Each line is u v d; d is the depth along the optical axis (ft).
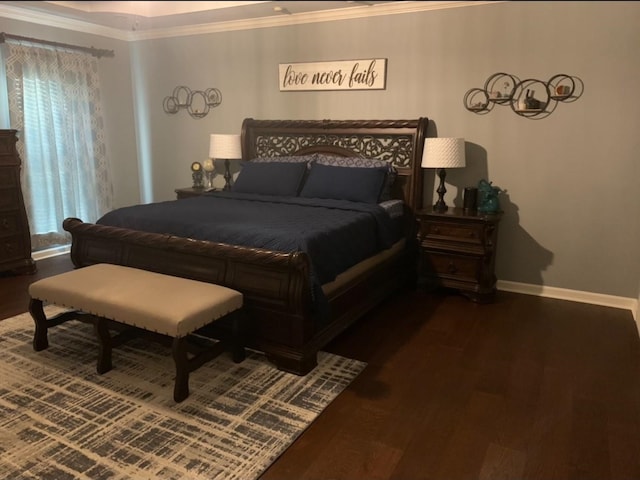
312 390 8.02
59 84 15.29
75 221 10.75
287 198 12.98
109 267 9.48
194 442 6.63
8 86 13.94
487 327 10.75
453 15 12.53
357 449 6.59
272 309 8.50
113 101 17.47
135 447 6.50
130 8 14.73
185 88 17.15
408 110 13.56
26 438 6.66
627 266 11.82
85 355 9.10
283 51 15.07
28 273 13.91
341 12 13.83
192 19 15.37
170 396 7.73
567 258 12.42
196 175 16.66
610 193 11.70
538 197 12.46
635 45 10.89
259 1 13.15
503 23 12.04
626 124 11.27
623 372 8.77
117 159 17.90
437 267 12.59
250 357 9.09
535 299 12.57
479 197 12.98
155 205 12.17
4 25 13.88
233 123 16.52
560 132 11.93
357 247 10.44
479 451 6.57
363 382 8.36
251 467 6.16
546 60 11.76
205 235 9.58
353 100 14.28
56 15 14.96
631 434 6.96
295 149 15.16
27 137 14.71
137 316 7.61
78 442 6.59
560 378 8.55
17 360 8.86
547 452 6.56
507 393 8.05
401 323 10.96
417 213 12.59
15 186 13.37
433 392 8.06
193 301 7.71
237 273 8.67
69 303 8.40
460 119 12.96
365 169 12.89
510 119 12.39
